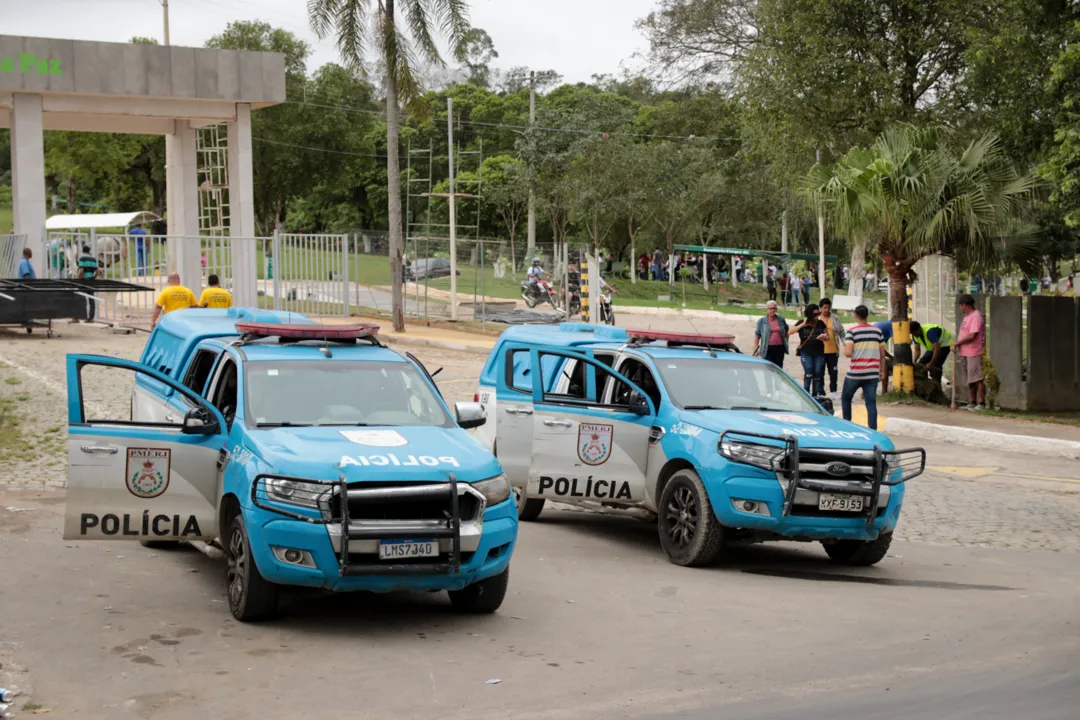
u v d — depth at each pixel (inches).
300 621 285.3
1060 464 607.8
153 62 1183.6
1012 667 255.0
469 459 283.6
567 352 405.7
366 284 1754.4
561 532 432.8
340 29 1159.6
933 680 244.1
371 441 285.7
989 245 773.3
